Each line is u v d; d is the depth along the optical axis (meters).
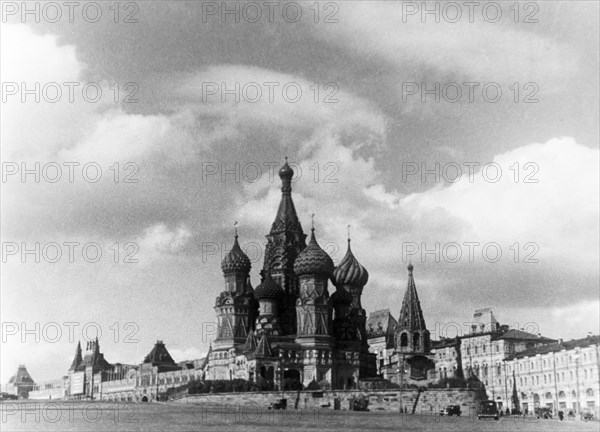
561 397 178.62
